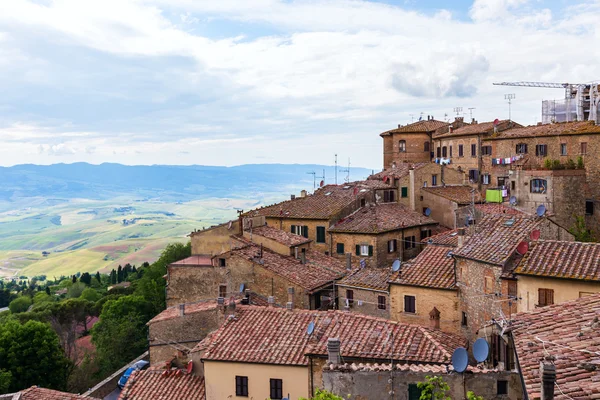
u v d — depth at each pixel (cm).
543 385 1606
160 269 9212
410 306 4234
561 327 2169
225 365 3466
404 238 6831
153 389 3931
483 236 4000
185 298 5466
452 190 7831
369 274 5062
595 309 2250
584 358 1827
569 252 3266
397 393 2369
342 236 6769
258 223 6619
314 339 3400
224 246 6119
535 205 6512
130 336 7594
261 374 3381
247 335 3638
